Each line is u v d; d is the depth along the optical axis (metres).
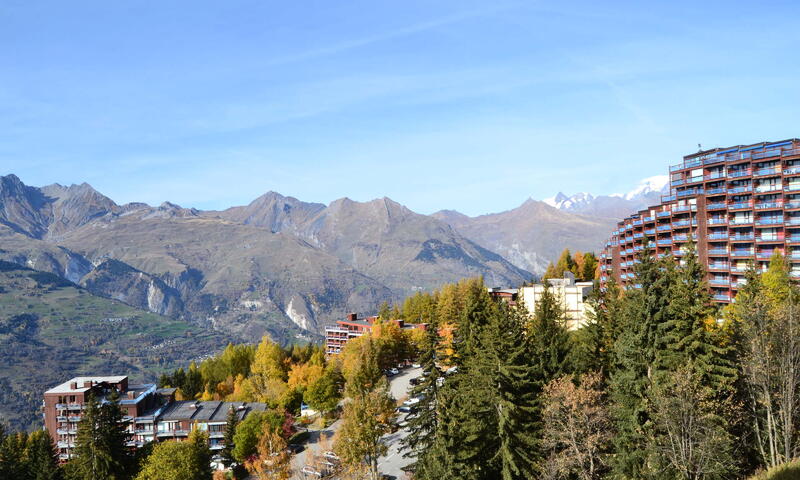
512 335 72.19
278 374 174.88
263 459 99.19
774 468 52.34
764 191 120.12
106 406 106.50
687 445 54.25
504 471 63.41
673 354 59.25
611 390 66.00
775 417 59.84
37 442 121.56
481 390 67.00
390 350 162.25
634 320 63.50
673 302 61.28
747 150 126.69
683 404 52.41
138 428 140.62
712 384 58.47
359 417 86.44
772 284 84.56
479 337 86.38
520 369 66.31
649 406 57.81
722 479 54.78
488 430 65.31
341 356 168.38
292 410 142.00
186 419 139.25
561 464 58.94
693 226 132.75
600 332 75.75
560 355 72.81
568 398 59.53
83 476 102.56
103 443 104.00
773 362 57.47
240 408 143.88
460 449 60.62
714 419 54.88
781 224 116.69
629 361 62.06
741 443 60.38
